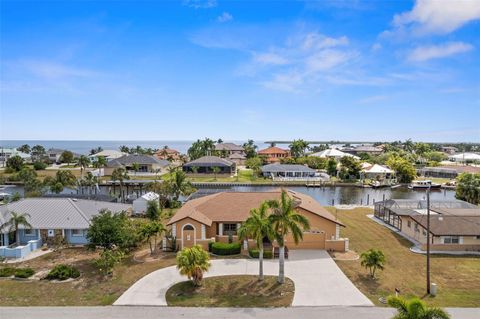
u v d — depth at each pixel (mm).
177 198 70625
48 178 82312
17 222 42000
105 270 35500
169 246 42062
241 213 44938
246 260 38312
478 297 29672
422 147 188375
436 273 35125
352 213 63938
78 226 43812
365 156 169375
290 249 41969
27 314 26312
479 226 43094
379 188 103938
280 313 26391
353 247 43406
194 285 31547
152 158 129875
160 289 30875
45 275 34375
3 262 38250
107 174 122438
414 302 19375
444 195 94250
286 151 172875
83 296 29766
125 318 25641
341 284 31891
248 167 146125
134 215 59750
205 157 127438
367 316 25906
